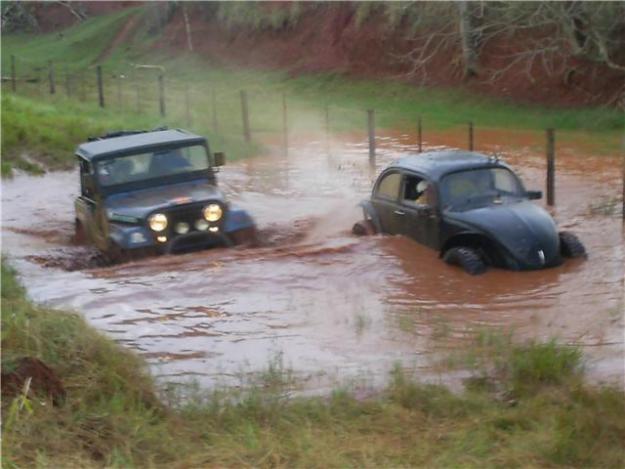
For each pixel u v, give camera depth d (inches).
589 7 1152.8
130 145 501.4
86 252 515.2
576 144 945.5
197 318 374.6
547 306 378.0
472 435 250.2
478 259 422.9
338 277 425.1
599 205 587.8
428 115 1289.4
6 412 240.8
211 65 1955.0
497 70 1368.1
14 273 435.5
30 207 688.4
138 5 2571.4
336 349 334.6
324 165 844.6
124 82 1811.0
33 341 280.2
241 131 1104.8
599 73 1248.8
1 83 1732.3
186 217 471.8
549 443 243.0
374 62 1606.8
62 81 1796.3
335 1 1743.4
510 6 1263.5
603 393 277.6
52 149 906.7
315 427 258.1
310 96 1583.4
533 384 289.9
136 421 249.4
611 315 363.3
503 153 893.2
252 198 677.3
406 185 474.3
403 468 230.5
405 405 273.9
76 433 237.5
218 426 259.4
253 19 1931.6
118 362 284.8
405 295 398.3
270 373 301.6
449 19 1478.8
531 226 427.5
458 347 331.3
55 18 2701.8
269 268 438.6
